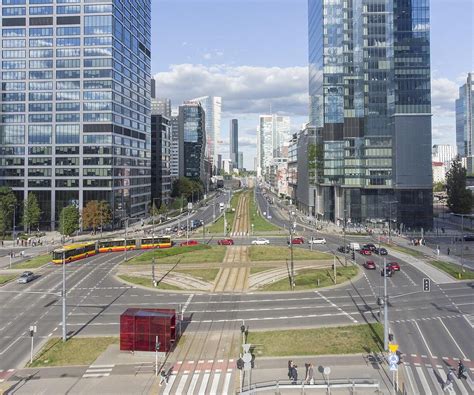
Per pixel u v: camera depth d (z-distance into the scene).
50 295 77.44
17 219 170.88
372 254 113.62
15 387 43.66
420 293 76.25
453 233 153.12
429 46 161.38
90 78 170.75
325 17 180.12
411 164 160.88
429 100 161.12
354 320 62.06
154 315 51.78
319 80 190.25
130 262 104.94
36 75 171.38
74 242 141.12
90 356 51.16
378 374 45.16
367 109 168.88
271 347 52.72
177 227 173.88
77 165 170.25
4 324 62.62
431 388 42.19
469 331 57.31
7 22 171.75
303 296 75.00
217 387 43.16
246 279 87.44
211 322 62.22
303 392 41.19
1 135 171.62
